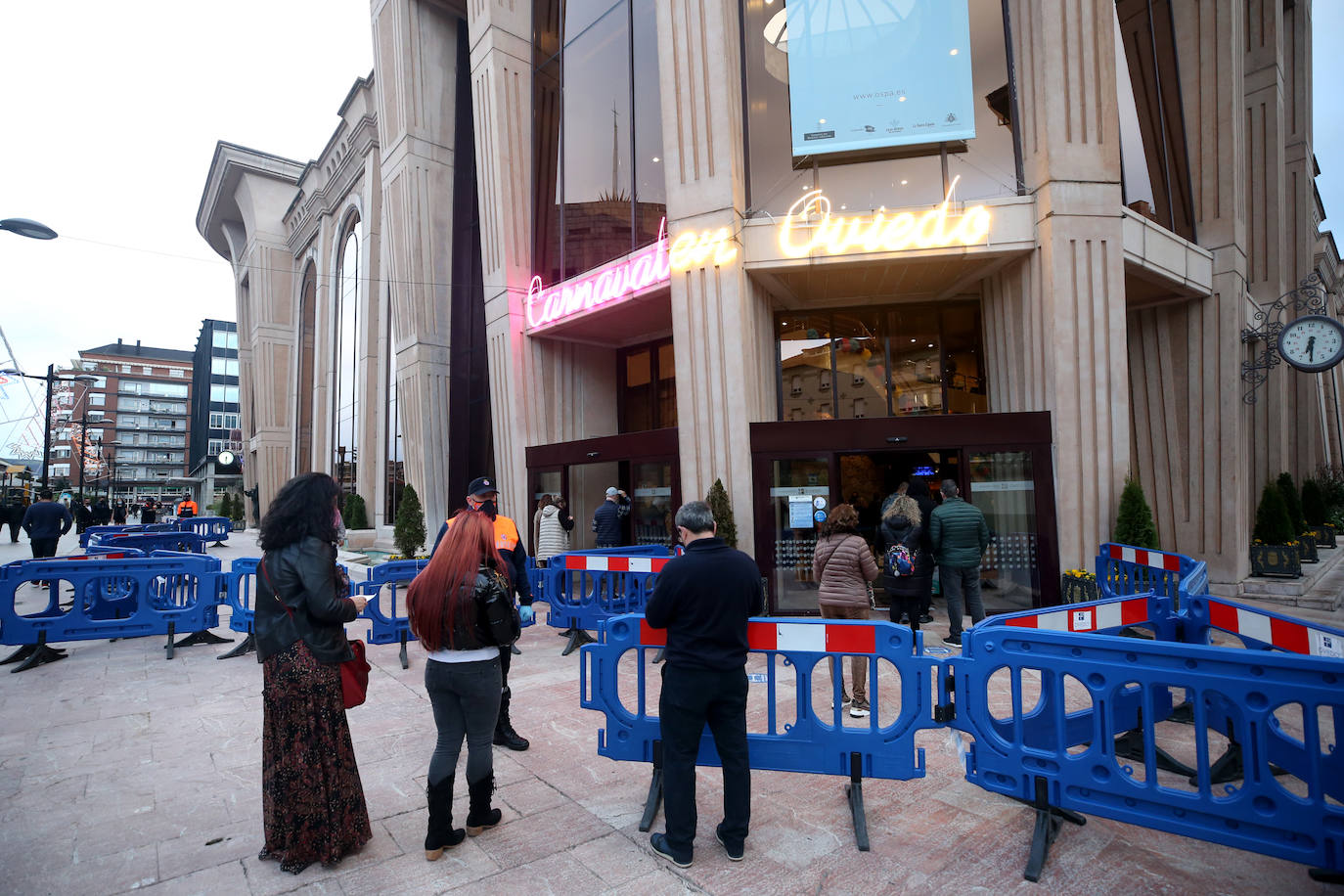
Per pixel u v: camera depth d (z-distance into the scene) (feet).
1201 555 32.71
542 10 42.29
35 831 10.85
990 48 29.37
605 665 11.48
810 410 35.29
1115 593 24.73
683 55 29.99
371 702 17.66
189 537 45.32
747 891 8.89
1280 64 44.37
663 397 41.65
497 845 10.24
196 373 331.36
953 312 34.63
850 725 15.28
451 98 57.88
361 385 78.18
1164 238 29.94
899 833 10.46
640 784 12.50
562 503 33.12
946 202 27.99
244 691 19.03
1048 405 27.30
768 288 32.30
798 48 29.99
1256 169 44.27
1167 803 8.57
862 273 30.60
